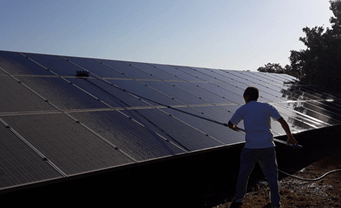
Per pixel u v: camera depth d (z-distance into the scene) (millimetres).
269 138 5117
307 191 7062
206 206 5918
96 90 8328
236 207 5434
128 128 6449
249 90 5562
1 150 4496
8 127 5168
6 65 8242
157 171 6531
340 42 23188
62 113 6297
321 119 12242
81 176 4473
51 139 5176
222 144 7020
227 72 17594
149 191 6324
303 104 14336
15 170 4148
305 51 26219
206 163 7684
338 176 8523
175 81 12062
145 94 9188
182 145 6328
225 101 11203
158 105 8508
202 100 10422
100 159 4965
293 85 19531
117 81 9797
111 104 7566
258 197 6500
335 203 6262
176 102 9289
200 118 8453
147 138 6207
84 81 8828
